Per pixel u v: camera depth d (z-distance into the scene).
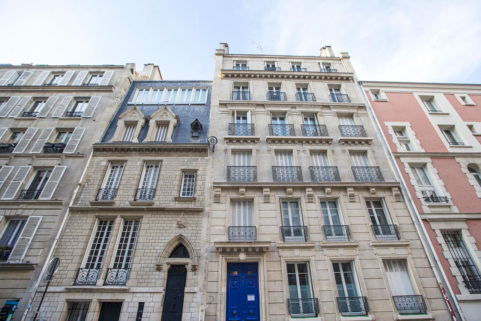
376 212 12.05
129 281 9.76
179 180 12.70
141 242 10.70
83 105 16.59
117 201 11.84
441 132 15.05
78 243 10.62
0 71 18.19
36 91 16.95
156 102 17.77
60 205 11.57
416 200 11.99
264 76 17.95
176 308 9.48
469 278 9.94
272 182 12.29
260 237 10.92
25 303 9.12
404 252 10.60
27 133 14.50
